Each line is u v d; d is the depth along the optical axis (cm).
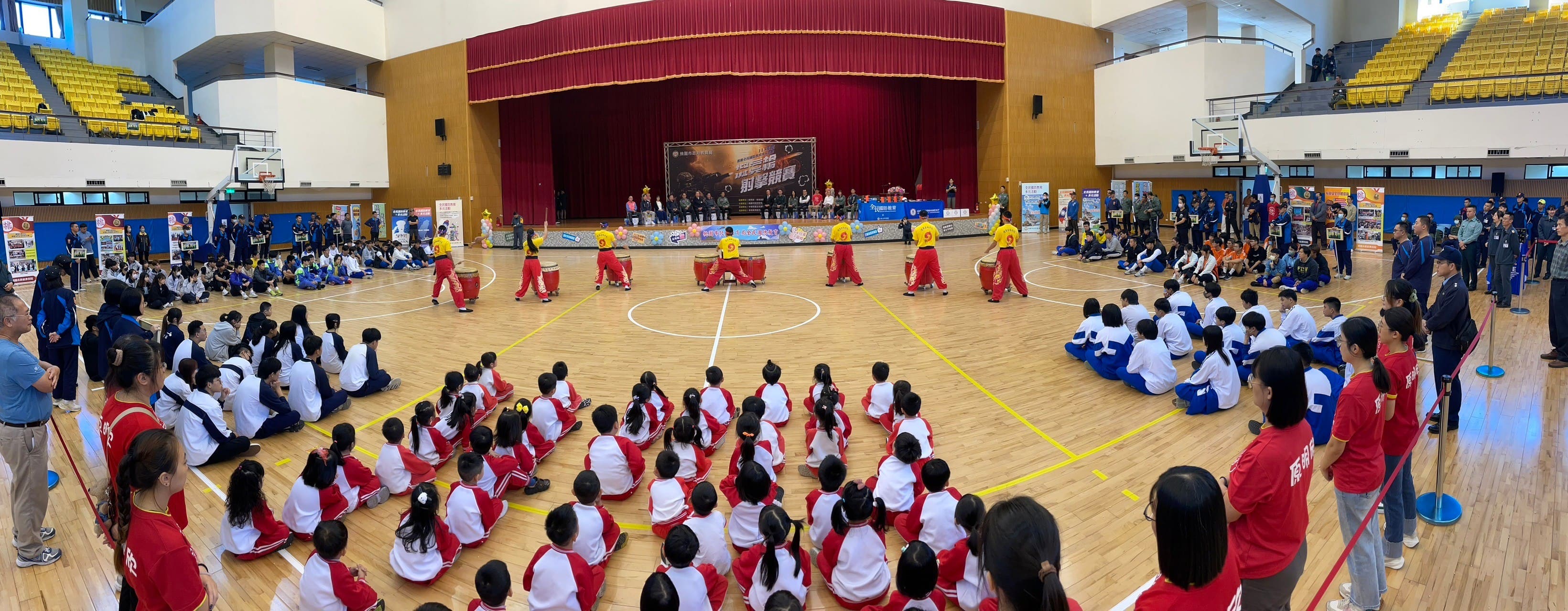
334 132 2973
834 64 2691
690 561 432
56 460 761
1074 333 1209
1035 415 838
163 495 342
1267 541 345
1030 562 249
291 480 704
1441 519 553
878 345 1175
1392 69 2417
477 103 3005
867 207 2864
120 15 3219
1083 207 2956
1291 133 2394
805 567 485
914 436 582
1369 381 416
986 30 2847
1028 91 2955
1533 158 2017
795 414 848
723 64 2669
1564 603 455
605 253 1781
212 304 1759
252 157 2695
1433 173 2262
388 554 568
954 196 3019
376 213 3184
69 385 909
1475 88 2100
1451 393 718
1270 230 2078
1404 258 1162
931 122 3300
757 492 529
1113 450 734
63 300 884
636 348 1183
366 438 809
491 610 430
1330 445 427
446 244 1548
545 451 734
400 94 3148
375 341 962
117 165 2369
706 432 739
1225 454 714
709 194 3312
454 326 1395
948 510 510
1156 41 3459
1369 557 428
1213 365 820
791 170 3297
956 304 1523
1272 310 1385
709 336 1260
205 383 739
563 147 3584
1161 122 2827
